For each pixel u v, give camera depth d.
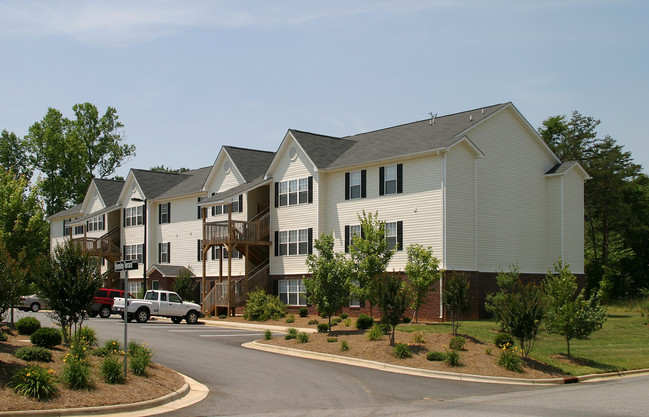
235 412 14.15
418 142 36.50
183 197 52.62
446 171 34.03
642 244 60.75
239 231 42.44
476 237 35.44
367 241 28.19
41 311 45.16
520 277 38.03
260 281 42.94
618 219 60.41
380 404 15.59
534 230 39.56
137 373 16.77
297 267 41.28
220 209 48.38
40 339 18.86
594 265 58.25
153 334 29.45
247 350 25.58
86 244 57.06
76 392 14.10
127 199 58.19
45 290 20.05
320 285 28.31
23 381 13.45
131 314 37.69
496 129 37.84
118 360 17.30
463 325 30.00
